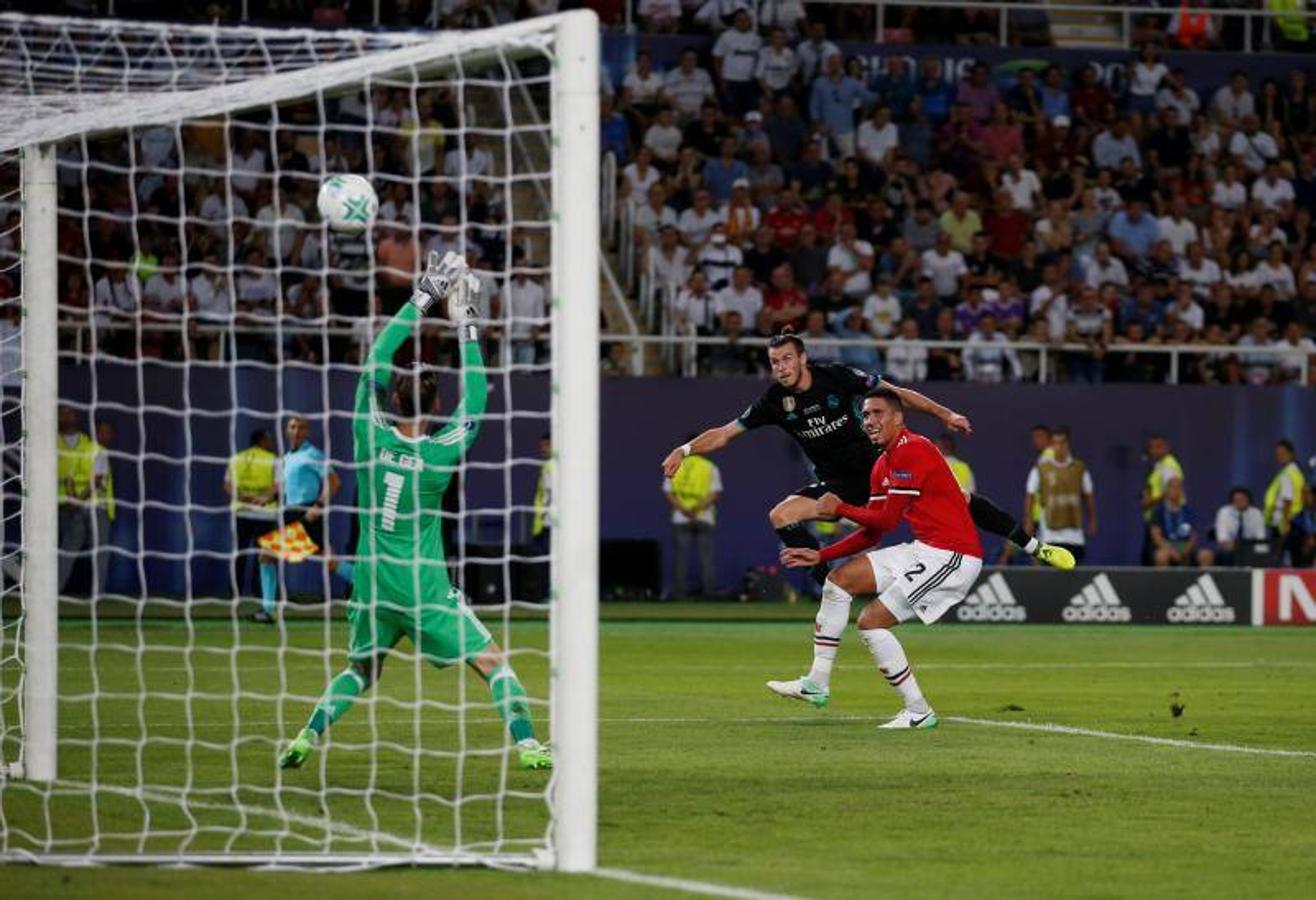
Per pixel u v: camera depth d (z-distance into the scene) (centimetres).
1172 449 6216
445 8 6631
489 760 2338
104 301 5606
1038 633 5144
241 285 5753
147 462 5581
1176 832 1873
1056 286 6450
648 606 5766
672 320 6150
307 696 3167
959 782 2208
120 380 5569
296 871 1619
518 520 5778
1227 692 3484
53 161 2219
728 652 4325
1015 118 6981
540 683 3434
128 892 1515
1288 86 7281
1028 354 6284
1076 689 3522
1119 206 6769
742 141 6744
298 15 6544
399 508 2139
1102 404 6169
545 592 5556
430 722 2802
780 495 6047
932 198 6712
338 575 5522
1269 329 6544
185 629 4634
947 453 5944
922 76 7050
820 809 1995
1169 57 7325
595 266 1612
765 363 6141
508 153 1989
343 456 5694
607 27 6888
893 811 1986
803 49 6944
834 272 6278
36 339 2205
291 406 5688
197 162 5906
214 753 2392
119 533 5547
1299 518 6084
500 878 1591
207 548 5631
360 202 2181
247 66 2520
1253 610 5497
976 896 1541
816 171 6725
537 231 6272
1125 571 5462
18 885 1543
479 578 5506
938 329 6288
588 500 1617
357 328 5750
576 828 1633
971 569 2784
